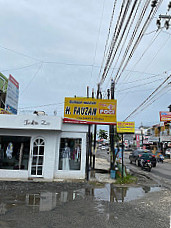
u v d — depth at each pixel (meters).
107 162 26.22
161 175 15.79
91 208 6.65
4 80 15.50
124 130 12.48
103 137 28.61
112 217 5.86
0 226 4.92
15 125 11.46
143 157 22.08
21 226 5.00
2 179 11.02
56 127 11.46
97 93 15.39
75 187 9.80
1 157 11.80
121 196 8.51
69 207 6.69
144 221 5.61
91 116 12.36
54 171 11.86
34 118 11.51
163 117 27.86
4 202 6.96
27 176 11.49
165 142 42.25
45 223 5.25
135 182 11.98
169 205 7.20
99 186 10.31
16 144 11.93
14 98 15.98
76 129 12.29
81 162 12.12
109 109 12.48
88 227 5.09
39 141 11.97
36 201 7.24
